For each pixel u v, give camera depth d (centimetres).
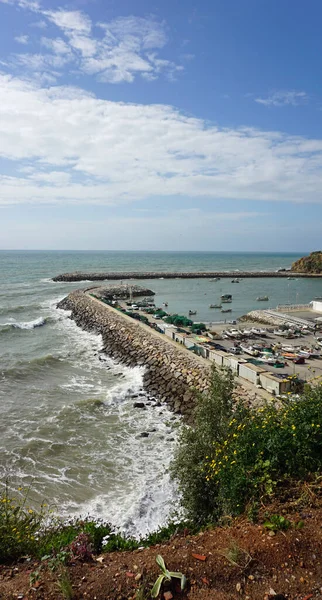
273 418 890
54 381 2936
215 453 934
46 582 544
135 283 11862
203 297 9119
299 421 829
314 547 561
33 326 5134
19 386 2788
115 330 4578
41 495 1520
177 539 650
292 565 536
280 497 706
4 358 3491
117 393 2672
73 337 4575
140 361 3441
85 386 2848
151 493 1527
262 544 574
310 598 484
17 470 1703
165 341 3791
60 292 8994
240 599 490
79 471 1708
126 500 1486
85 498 1505
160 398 2656
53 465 1755
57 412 2330
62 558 579
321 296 9544
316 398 922
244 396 2231
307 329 4872
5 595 520
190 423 2233
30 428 2114
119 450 1905
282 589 500
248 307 7725
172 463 1102
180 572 536
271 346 3897
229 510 741
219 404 1075
